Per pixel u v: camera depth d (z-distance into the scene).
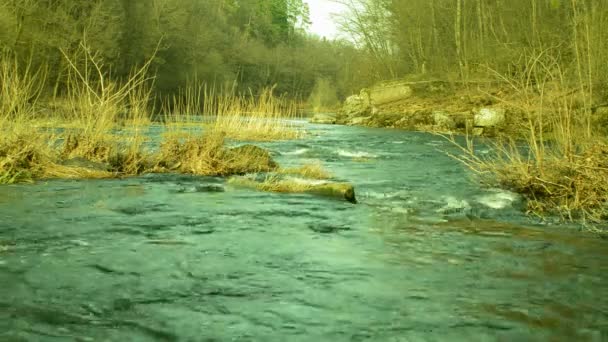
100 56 36.03
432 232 5.93
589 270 4.59
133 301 3.74
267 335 3.24
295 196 8.02
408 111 29.14
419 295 3.95
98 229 5.73
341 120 34.31
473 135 23.17
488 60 28.69
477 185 9.27
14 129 9.88
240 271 4.43
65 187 8.38
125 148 11.39
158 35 51.12
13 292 3.85
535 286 4.18
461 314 3.60
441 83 32.47
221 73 66.38
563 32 23.47
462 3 35.09
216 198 7.74
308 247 5.20
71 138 10.68
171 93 54.03
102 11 39.38
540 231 6.04
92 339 3.15
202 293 3.92
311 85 99.31
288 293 3.95
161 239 5.38
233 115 19.05
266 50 98.19
